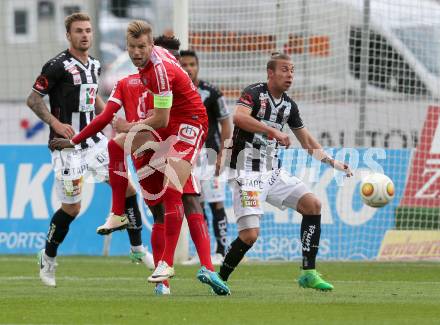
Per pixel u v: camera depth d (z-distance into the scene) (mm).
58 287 29219
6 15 61719
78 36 29562
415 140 47094
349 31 48438
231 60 49500
